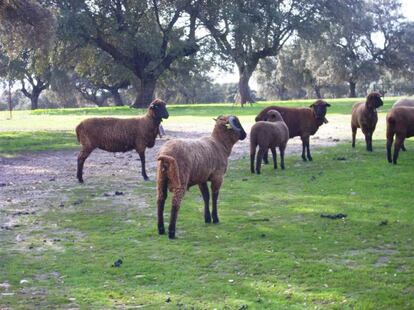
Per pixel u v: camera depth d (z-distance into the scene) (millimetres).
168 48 53562
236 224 9562
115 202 11516
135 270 7371
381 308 6039
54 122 33375
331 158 16375
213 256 7863
